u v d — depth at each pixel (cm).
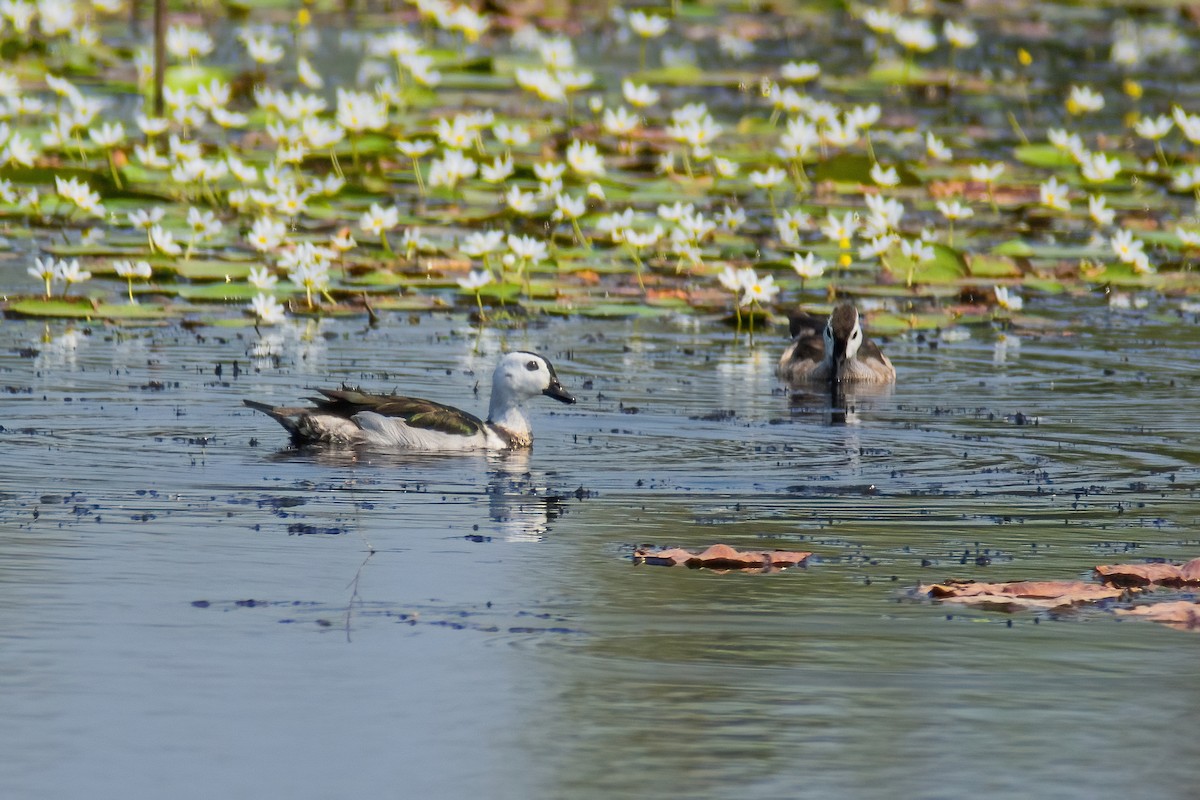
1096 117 3600
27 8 3619
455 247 2502
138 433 1547
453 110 3394
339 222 2641
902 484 1424
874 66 3884
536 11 4456
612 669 968
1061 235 2758
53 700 910
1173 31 4672
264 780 820
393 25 4278
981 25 4600
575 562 1170
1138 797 818
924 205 2888
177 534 1218
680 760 853
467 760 847
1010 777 838
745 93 3684
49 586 1090
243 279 2277
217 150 2980
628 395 1805
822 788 823
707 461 1502
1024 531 1272
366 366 1894
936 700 934
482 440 1530
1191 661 996
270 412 1527
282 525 1250
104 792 805
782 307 2267
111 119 3256
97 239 2472
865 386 1888
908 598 1105
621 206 2805
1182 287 2428
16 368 1822
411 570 1142
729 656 992
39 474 1387
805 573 1154
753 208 2836
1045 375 1962
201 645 991
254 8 4469
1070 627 1054
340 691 929
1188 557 1201
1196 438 1625
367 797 805
